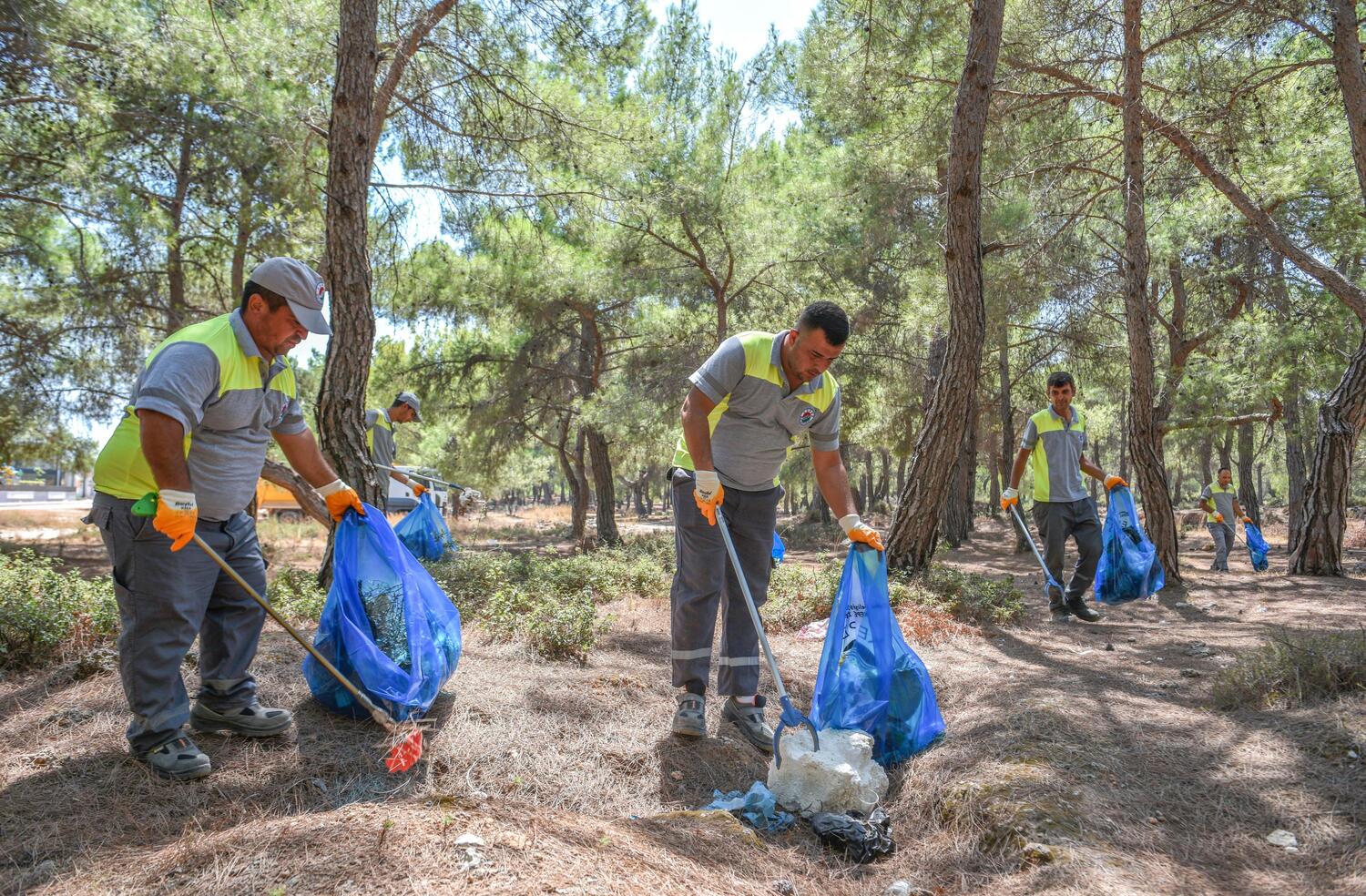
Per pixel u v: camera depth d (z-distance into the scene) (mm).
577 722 3539
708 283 14000
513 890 1970
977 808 2711
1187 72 9625
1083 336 14719
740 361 3428
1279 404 13328
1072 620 6613
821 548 17562
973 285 7355
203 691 3043
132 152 10758
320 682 3303
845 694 3352
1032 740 3146
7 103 8406
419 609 3383
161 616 2736
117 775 2699
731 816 2787
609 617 5590
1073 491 6699
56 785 2625
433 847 2139
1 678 3609
